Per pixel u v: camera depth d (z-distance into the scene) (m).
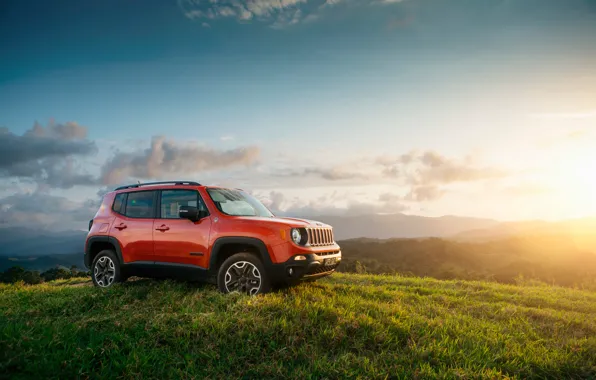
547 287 10.34
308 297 6.41
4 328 4.61
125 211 7.70
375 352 4.77
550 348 5.06
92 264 7.93
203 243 6.65
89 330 4.89
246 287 6.33
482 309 6.73
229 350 4.59
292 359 4.48
